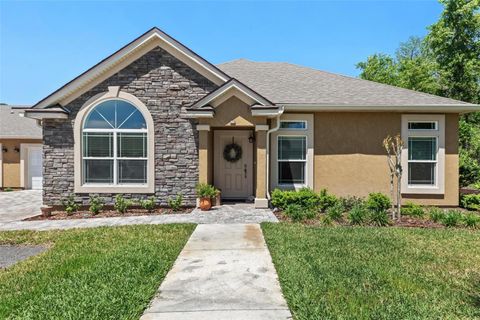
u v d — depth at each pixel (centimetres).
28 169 2014
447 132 1206
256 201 1095
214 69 1124
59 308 380
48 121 1120
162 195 1138
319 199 1065
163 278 483
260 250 627
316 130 1211
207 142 1110
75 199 1126
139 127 1138
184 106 1138
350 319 352
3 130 2011
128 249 629
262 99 1073
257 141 1104
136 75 1130
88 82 1125
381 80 3409
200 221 912
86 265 547
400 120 1209
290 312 375
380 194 1051
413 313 370
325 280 461
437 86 2438
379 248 632
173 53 1132
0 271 538
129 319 355
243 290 438
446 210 1113
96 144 1134
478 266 539
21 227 894
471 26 2239
